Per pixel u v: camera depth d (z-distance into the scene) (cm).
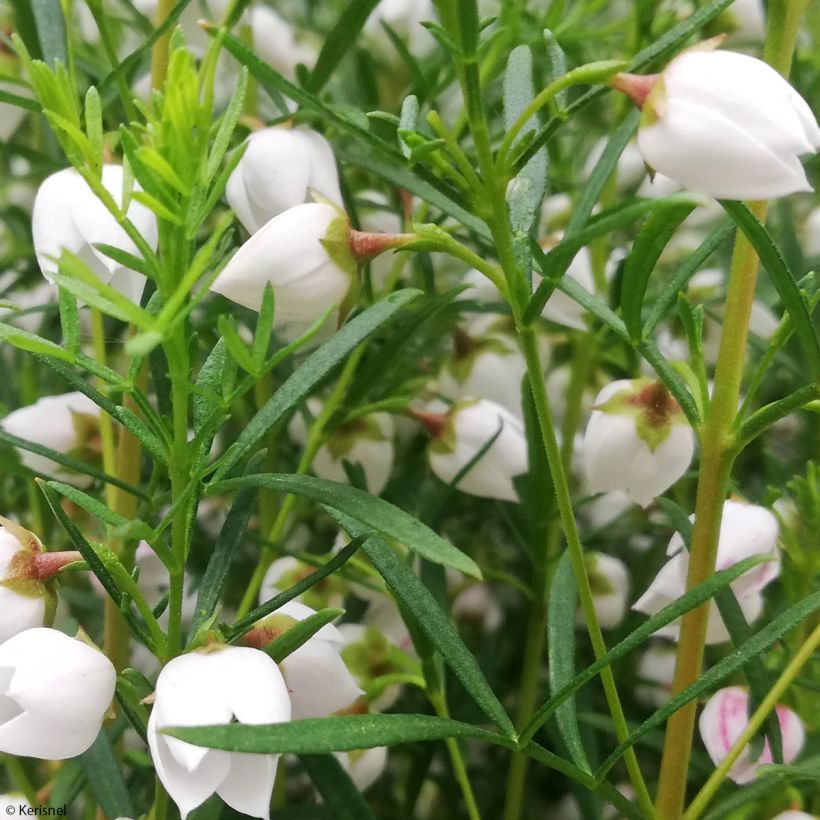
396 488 11
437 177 6
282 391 5
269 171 7
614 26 11
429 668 8
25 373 11
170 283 5
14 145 10
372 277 11
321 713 6
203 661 5
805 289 6
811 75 12
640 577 11
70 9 9
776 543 8
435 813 11
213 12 10
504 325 11
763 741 7
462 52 5
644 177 12
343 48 8
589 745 9
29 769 10
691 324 6
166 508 9
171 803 8
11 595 6
